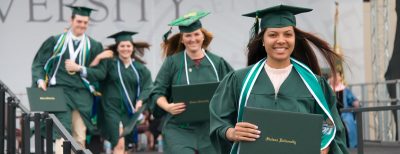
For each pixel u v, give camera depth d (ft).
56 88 31.68
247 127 14.71
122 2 43.96
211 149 25.71
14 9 43.37
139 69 35.76
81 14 32.81
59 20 43.65
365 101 44.24
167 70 26.53
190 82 26.32
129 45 35.40
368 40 52.08
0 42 43.21
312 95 15.69
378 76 44.96
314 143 14.56
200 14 26.66
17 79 43.42
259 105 15.62
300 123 14.62
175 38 27.14
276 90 15.67
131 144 42.11
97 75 32.99
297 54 16.80
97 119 35.65
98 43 33.45
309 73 15.83
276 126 14.66
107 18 43.83
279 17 15.94
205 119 25.59
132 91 35.73
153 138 47.85
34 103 31.09
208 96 25.50
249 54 16.72
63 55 32.63
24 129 23.44
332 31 44.91
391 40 44.83
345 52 45.80
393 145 38.73
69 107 32.35
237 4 44.68
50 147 19.48
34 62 32.73
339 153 15.71
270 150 14.66
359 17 45.75
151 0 44.19
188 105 25.57
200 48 26.63
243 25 44.80
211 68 26.55
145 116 47.06
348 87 45.75
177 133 26.02
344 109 26.04
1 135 28.07
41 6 43.50
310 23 44.68
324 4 44.80
